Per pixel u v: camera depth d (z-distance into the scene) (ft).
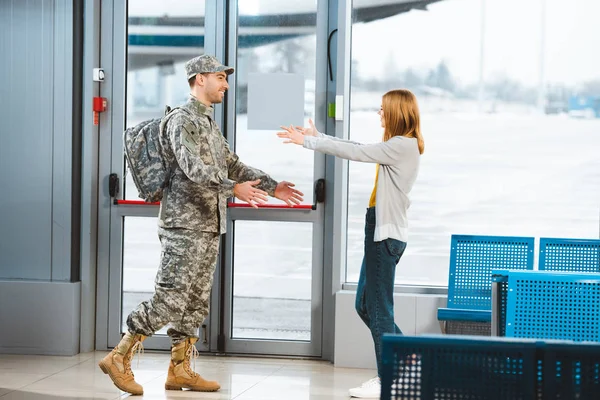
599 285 11.46
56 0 23.11
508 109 22.18
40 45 23.22
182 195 18.85
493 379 7.70
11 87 23.39
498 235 22.16
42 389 19.26
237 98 23.40
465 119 22.34
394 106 18.40
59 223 23.36
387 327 17.98
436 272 22.61
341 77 22.34
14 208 23.52
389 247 17.95
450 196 22.47
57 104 23.24
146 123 19.34
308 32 23.03
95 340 23.98
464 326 19.84
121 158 23.73
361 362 22.12
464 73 22.29
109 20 23.61
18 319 23.29
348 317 22.12
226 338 23.47
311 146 18.30
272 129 22.16
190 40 23.48
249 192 18.42
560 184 22.09
